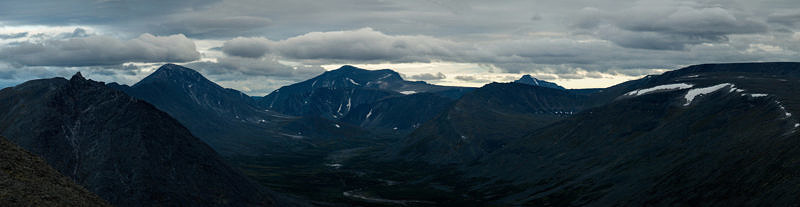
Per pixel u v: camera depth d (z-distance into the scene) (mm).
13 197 65938
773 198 98812
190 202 115188
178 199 114188
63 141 138000
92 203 77312
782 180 102688
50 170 81688
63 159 130250
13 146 82312
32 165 79312
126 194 112875
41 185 73750
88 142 136000
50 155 132000
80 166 127125
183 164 126438
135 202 110938
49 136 139250
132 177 117500
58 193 73938
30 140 138250
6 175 71125
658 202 132125
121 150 127312
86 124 144375
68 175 123625
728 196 114188
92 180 119062
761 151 125875
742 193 110938
